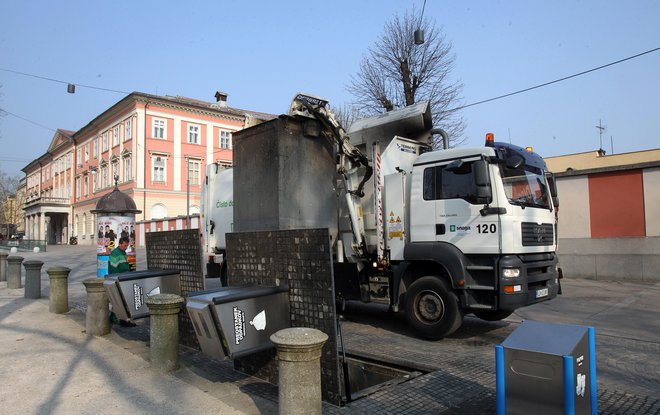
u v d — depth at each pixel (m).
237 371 5.42
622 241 13.38
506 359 2.98
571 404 2.72
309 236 4.44
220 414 4.15
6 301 10.87
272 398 4.52
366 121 9.34
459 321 6.88
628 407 4.36
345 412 4.14
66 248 44.81
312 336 3.54
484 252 6.62
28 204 66.94
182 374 5.35
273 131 7.90
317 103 8.38
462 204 6.90
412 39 20.48
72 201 61.09
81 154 58.78
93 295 7.35
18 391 4.82
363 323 8.59
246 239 5.27
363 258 8.25
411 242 7.48
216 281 14.77
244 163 8.48
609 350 6.38
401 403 4.40
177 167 45.88
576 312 9.11
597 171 13.81
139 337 7.21
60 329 7.79
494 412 4.19
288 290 4.69
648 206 12.99
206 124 48.06
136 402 4.49
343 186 8.54
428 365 5.62
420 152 8.76
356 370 6.27
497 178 6.66
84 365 5.72
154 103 44.72
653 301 10.20
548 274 7.22
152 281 6.56
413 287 7.29
